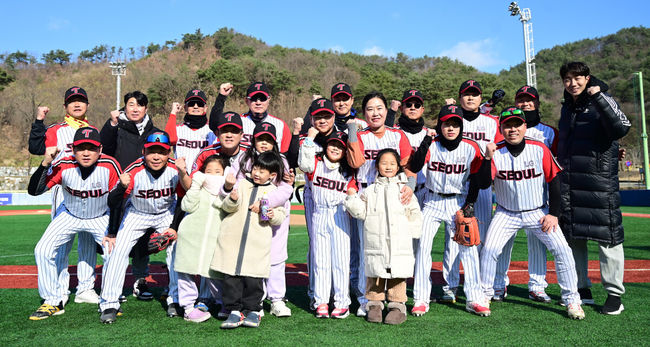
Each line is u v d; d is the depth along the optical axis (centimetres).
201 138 545
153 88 5434
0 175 3459
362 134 419
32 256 749
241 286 364
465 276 400
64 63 7725
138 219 410
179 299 373
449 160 406
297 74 6981
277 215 367
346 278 394
